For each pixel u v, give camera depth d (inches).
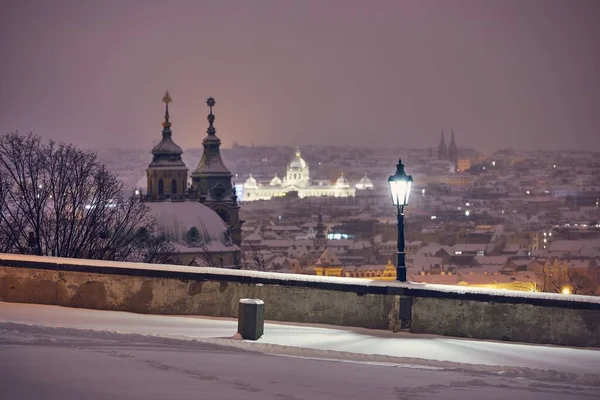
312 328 1726.1
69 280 1889.8
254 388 1081.4
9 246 3676.2
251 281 1803.6
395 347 1582.2
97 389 1013.2
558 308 1665.8
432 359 1438.2
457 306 1705.2
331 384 1144.2
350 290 1749.5
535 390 1189.7
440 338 1680.6
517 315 1681.8
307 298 1769.2
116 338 1390.3
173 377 1104.8
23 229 3880.4
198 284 1828.2
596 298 1665.8
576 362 1513.3
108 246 3833.7
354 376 1218.0
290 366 1259.2
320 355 1414.9
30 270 1910.7
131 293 1854.1
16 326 1417.3
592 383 1289.4
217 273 1819.6
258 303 1594.5
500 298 1688.0
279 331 1688.0
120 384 1044.5
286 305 1776.6
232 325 1731.1
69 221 3919.8
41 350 1227.9
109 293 1866.4
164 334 1478.8
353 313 1745.8
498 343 1656.0
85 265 1879.9
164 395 999.6
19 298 1910.7
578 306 1658.5
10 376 1056.8
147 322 1737.2
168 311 1836.9
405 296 1724.9
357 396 1077.8
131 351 1268.5
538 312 1673.2
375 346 1583.4
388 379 1211.2
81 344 1302.9
